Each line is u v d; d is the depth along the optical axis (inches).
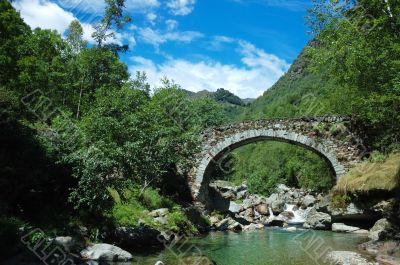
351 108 997.8
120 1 1035.3
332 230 919.0
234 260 557.3
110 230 569.9
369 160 940.6
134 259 505.0
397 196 628.1
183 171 1122.0
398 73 579.8
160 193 999.6
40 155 532.7
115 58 1114.7
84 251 475.8
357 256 548.1
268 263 534.9
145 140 693.3
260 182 1822.1
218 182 1771.7
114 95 752.3
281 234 880.9
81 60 1091.9
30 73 987.9
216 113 1798.7
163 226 724.0
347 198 897.5
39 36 1138.0
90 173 548.1
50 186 562.3
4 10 1003.3
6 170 473.7
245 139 1102.4
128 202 735.1
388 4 602.9
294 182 1911.9
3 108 541.0
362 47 655.1
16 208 495.8
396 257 521.3
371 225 880.3
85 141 613.9
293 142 1075.3
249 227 1031.0
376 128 984.9
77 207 532.4
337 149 1024.9
